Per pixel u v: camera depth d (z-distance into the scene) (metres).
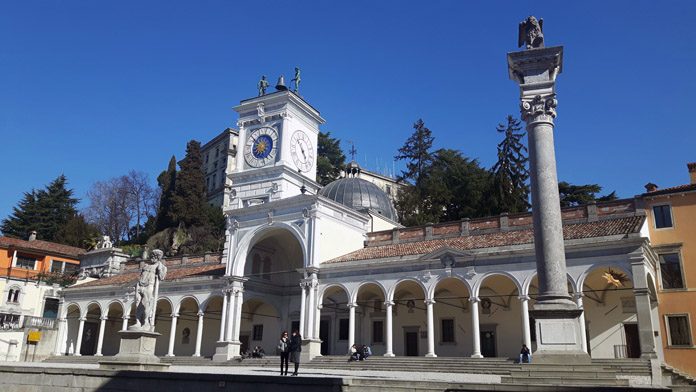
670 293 34.66
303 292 41.75
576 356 17.17
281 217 44.59
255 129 50.97
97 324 61.41
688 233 35.16
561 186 61.09
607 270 32.47
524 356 31.61
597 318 35.72
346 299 45.91
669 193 35.97
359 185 55.91
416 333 42.41
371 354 43.16
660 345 34.16
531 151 19.64
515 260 34.66
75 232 86.31
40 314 64.81
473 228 42.66
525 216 40.72
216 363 43.50
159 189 103.69
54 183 91.88
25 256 67.00
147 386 19.48
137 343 22.28
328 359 39.12
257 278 48.06
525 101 20.06
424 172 73.00
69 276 67.69
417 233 45.34
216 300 52.25
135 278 54.62
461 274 36.22
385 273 39.31
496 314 39.69
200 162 86.00
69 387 20.81
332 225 44.41
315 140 53.72
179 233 79.75
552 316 17.73
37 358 54.66
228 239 47.28
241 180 50.00
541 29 21.11
